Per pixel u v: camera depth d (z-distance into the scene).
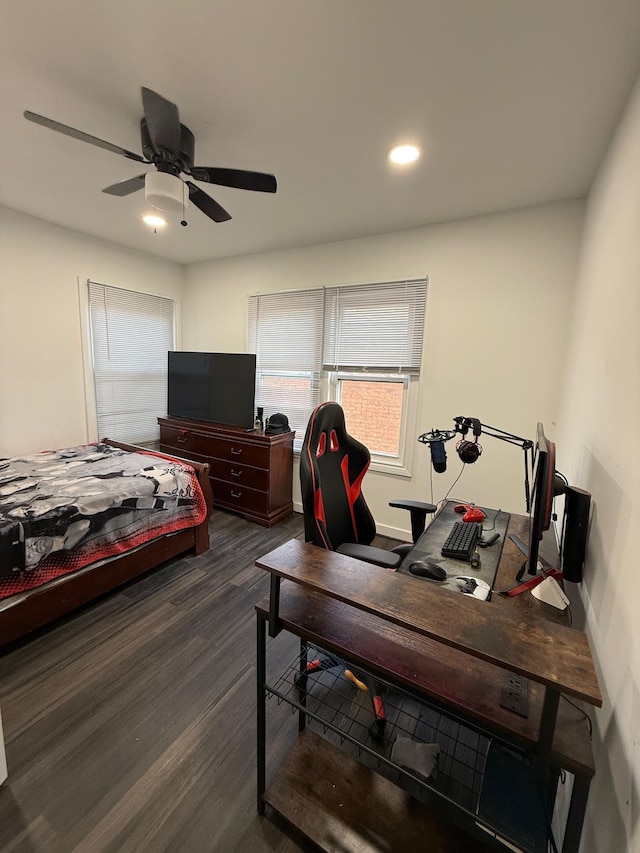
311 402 3.52
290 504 3.67
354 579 0.95
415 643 1.00
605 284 1.45
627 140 1.32
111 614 2.12
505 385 2.59
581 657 0.70
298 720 1.47
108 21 1.15
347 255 3.15
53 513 1.96
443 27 1.14
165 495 2.54
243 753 1.38
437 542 1.60
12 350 2.92
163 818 1.17
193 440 3.78
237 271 3.83
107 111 1.61
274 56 1.28
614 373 1.17
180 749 1.38
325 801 1.16
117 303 3.62
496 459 2.68
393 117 1.59
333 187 2.22
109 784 1.26
